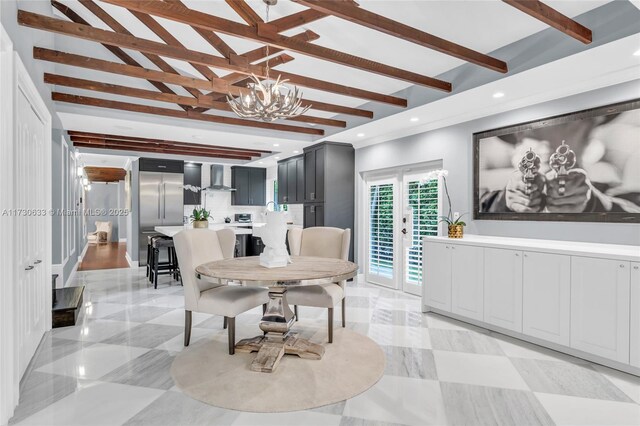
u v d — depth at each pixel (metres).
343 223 6.16
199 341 3.20
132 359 2.79
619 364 2.60
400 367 2.67
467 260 3.65
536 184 3.52
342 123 5.17
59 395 2.25
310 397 2.23
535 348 3.04
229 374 2.54
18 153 2.45
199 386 2.36
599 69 2.89
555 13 2.34
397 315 4.03
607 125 3.00
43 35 3.21
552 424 1.96
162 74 3.38
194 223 5.43
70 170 6.20
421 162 4.89
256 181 9.29
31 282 2.84
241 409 2.10
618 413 2.06
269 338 2.97
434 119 4.51
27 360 2.67
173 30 3.55
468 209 4.22
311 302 3.18
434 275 4.03
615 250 2.77
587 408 2.12
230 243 3.72
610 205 2.97
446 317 3.96
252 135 5.50
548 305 2.96
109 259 8.75
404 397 2.24
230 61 3.07
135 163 7.79
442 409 2.11
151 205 7.59
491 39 3.00
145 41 2.71
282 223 3.07
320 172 6.12
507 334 3.36
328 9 2.20
